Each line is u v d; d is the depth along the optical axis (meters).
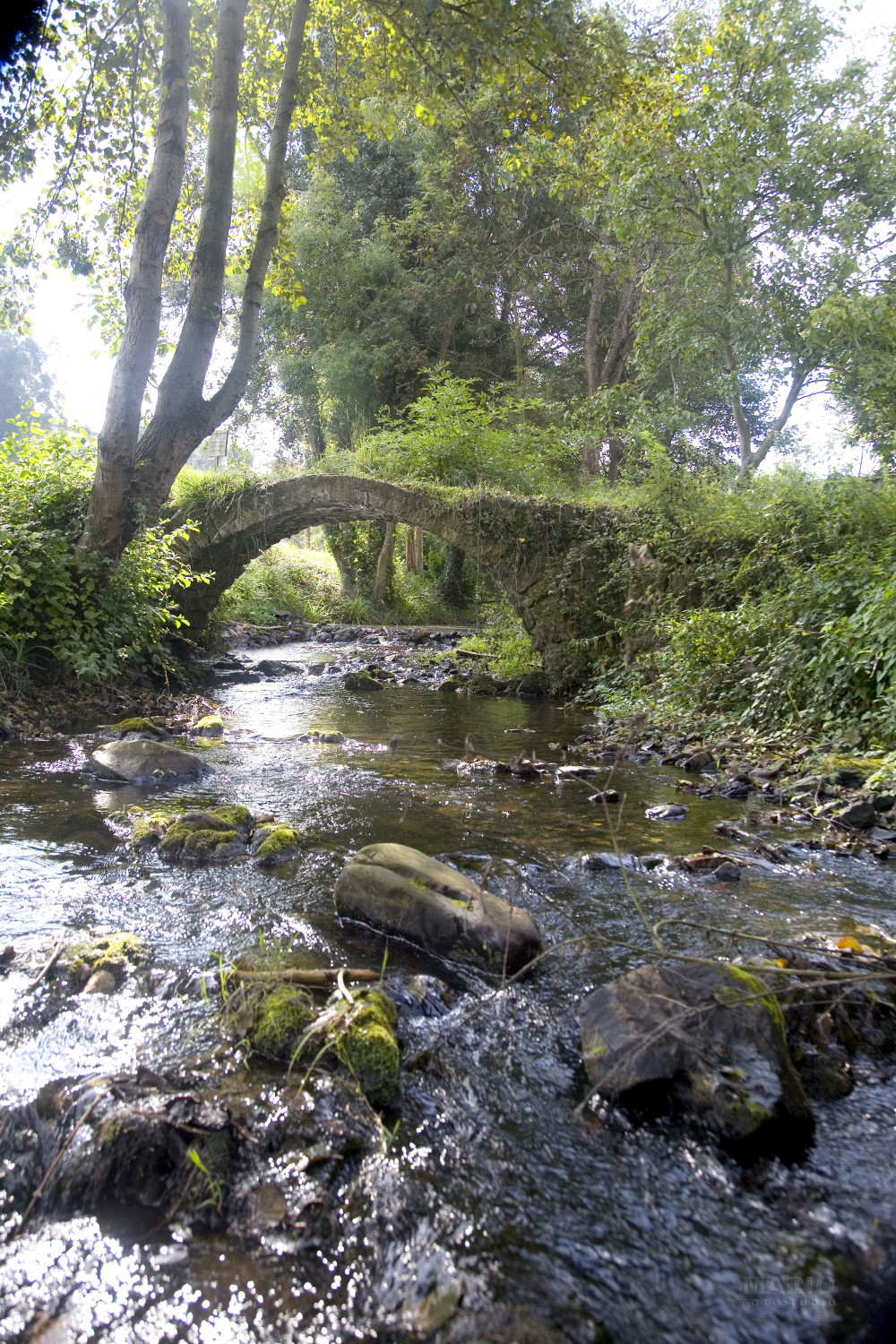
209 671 11.48
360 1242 1.67
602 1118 2.07
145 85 10.39
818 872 3.93
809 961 2.78
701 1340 1.45
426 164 21.34
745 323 13.42
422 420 14.49
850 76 13.41
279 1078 2.14
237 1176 1.84
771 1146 1.96
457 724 8.19
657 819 4.84
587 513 10.51
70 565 8.55
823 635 6.63
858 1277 1.59
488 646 13.09
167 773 5.51
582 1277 1.59
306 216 21.05
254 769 5.91
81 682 8.26
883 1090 2.21
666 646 8.84
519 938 2.87
